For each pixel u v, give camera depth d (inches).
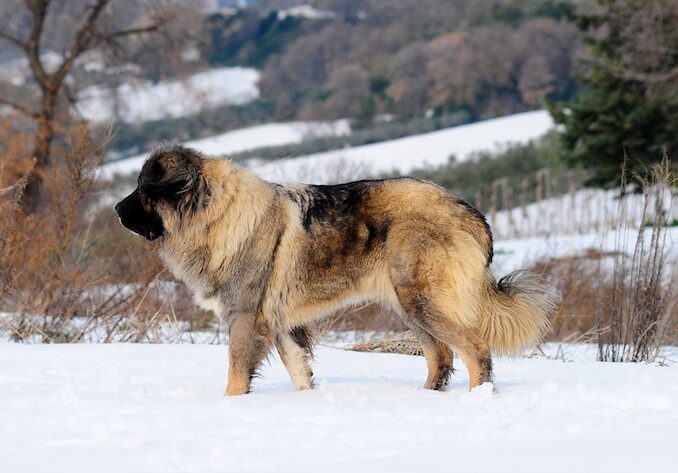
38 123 984.3
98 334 491.2
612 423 228.7
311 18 4119.1
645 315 435.8
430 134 2564.0
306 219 320.5
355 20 4156.0
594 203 1320.1
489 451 196.7
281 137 2677.2
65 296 498.0
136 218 326.0
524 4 3614.7
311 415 247.3
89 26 1182.3
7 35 1178.0
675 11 1098.7
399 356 420.8
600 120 1087.0
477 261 312.0
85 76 1261.1
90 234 562.3
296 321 323.3
